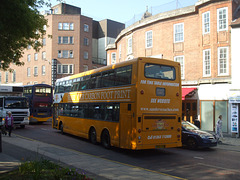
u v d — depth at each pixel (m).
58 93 19.62
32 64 52.06
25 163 7.01
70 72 48.81
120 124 11.12
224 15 20.77
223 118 20.56
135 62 10.59
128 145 10.48
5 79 59.41
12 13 7.88
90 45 51.38
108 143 12.10
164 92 10.99
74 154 10.38
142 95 10.37
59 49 48.88
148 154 11.36
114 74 12.00
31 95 27.06
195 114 22.41
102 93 12.94
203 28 22.00
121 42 32.44
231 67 19.86
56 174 6.34
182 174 7.81
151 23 26.20
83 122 14.92
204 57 21.89
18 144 12.69
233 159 10.43
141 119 10.27
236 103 18.03
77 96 16.08
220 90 20.75
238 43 18.91
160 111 10.80
